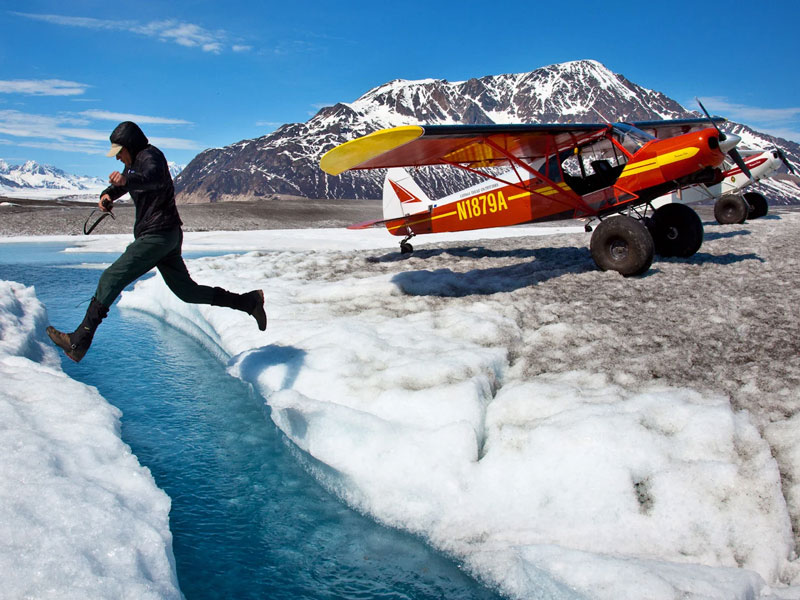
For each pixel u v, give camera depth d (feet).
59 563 5.49
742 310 15.29
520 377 11.85
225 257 32.58
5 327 14.60
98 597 5.16
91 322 10.54
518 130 19.79
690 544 6.85
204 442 10.80
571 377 11.33
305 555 7.41
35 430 8.50
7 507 6.26
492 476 8.33
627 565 6.20
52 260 39.73
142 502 7.27
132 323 20.63
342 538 7.86
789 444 8.29
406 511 8.17
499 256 28.58
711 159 20.01
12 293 18.07
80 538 5.98
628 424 8.71
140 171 10.37
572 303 17.08
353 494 8.88
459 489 8.25
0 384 10.30
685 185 21.91
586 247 31.07
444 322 15.60
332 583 6.84
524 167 21.50
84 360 15.53
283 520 8.27
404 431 9.50
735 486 7.49
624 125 22.15
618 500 7.52
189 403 12.71
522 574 6.60
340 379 11.75
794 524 6.97
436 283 21.15
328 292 20.16
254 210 101.76
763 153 41.34
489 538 7.45
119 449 8.55
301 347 13.92
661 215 23.84
